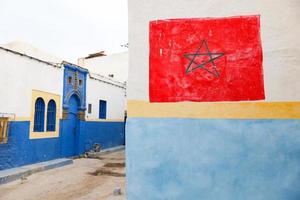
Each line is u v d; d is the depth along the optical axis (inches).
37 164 417.4
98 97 636.7
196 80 116.7
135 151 116.6
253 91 112.3
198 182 111.0
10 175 335.0
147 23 122.6
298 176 105.8
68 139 530.6
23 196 272.2
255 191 107.4
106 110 673.6
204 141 112.7
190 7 120.4
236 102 112.9
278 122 109.3
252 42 114.6
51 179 347.6
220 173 110.1
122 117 759.7
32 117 423.8
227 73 115.0
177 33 120.4
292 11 112.9
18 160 393.1
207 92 115.3
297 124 108.3
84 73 579.5
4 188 302.8
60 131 498.3
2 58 366.0
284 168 107.0
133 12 123.9
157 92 118.6
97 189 296.8
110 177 359.6
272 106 110.4
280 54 112.2
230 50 115.9
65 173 387.2
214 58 116.6
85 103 581.6
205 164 111.4
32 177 358.3
